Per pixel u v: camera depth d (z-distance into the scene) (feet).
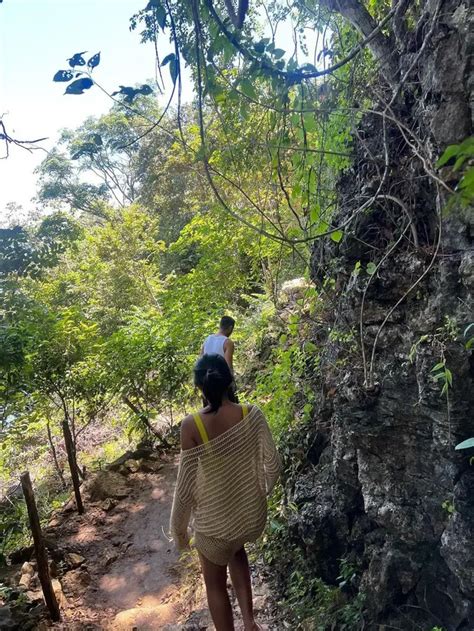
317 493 13.76
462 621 9.64
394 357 10.45
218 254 29.84
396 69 10.26
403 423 10.27
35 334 20.90
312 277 14.16
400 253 10.36
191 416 8.84
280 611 13.10
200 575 16.39
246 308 32.71
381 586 10.78
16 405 22.66
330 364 13.39
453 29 8.21
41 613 15.44
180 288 32.07
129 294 44.70
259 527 9.04
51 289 39.47
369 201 9.18
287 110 9.00
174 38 8.46
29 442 32.12
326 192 13.07
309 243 14.30
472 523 8.71
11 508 25.05
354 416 11.02
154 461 27.40
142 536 20.29
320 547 12.84
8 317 19.24
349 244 11.59
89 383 24.81
